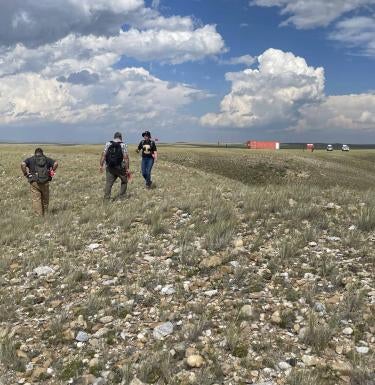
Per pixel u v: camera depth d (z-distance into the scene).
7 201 11.92
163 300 4.37
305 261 4.98
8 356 3.53
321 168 49.16
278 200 7.45
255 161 46.94
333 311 3.85
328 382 2.94
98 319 4.08
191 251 5.49
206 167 44.12
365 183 46.62
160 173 17.55
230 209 7.21
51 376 3.30
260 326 3.73
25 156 24.70
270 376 3.08
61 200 11.23
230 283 4.61
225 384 3.03
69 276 5.11
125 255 5.63
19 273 5.53
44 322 4.16
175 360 3.34
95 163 20.91
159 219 7.17
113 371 3.28
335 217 6.55
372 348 3.31
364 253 5.07
